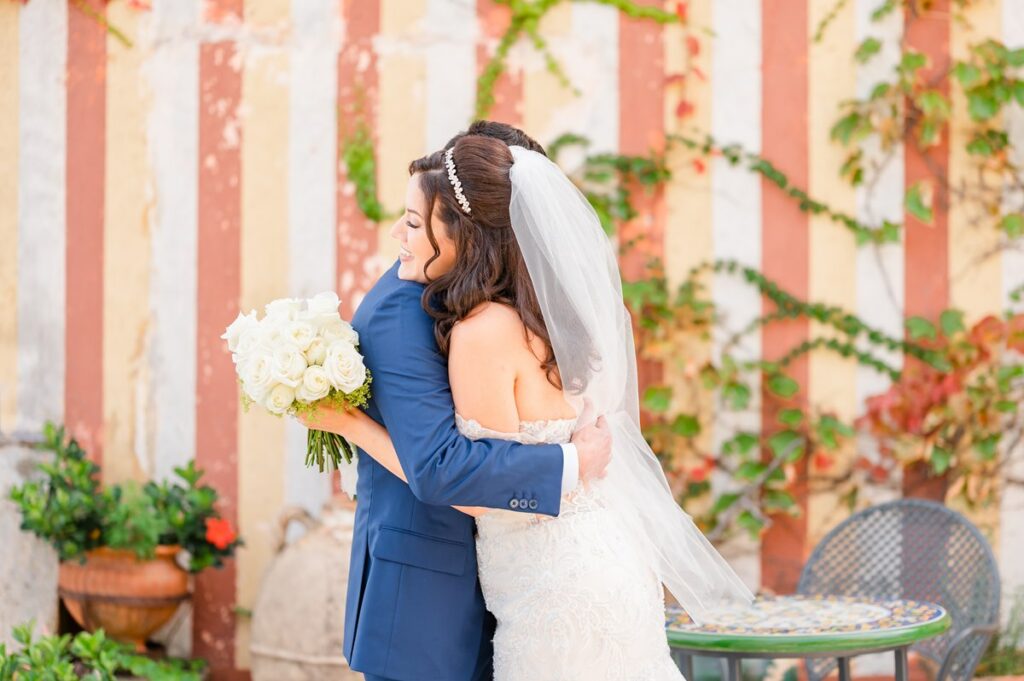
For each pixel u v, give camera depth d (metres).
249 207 4.55
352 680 4.01
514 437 2.37
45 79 4.55
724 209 4.59
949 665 3.38
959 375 4.61
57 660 3.60
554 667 2.33
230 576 4.52
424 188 2.41
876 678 4.54
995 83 4.57
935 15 4.60
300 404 2.30
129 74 4.56
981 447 4.58
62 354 4.55
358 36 4.55
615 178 4.58
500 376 2.35
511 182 2.40
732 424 4.59
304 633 4.05
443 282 2.38
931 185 4.61
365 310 2.44
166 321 4.56
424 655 2.36
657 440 4.57
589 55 4.57
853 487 4.60
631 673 2.39
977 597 3.74
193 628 4.51
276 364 2.26
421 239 2.41
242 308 4.55
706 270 4.60
